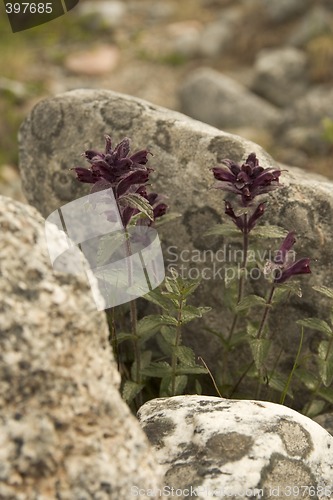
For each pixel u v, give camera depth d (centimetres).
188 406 383
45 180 563
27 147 576
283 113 1163
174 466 346
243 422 364
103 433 304
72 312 308
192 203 503
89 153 400
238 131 1112
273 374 483
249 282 491
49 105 567
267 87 1224
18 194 934
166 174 510
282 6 1392
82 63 1351
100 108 548
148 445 320
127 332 496
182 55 1390
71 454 293
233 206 493
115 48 1434
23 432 288
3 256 302
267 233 433
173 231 507
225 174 416
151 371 464
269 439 354
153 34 1484
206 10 1558
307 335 488
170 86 1302
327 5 1381
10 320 294
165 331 461
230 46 1390
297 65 1237
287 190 488
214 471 339
